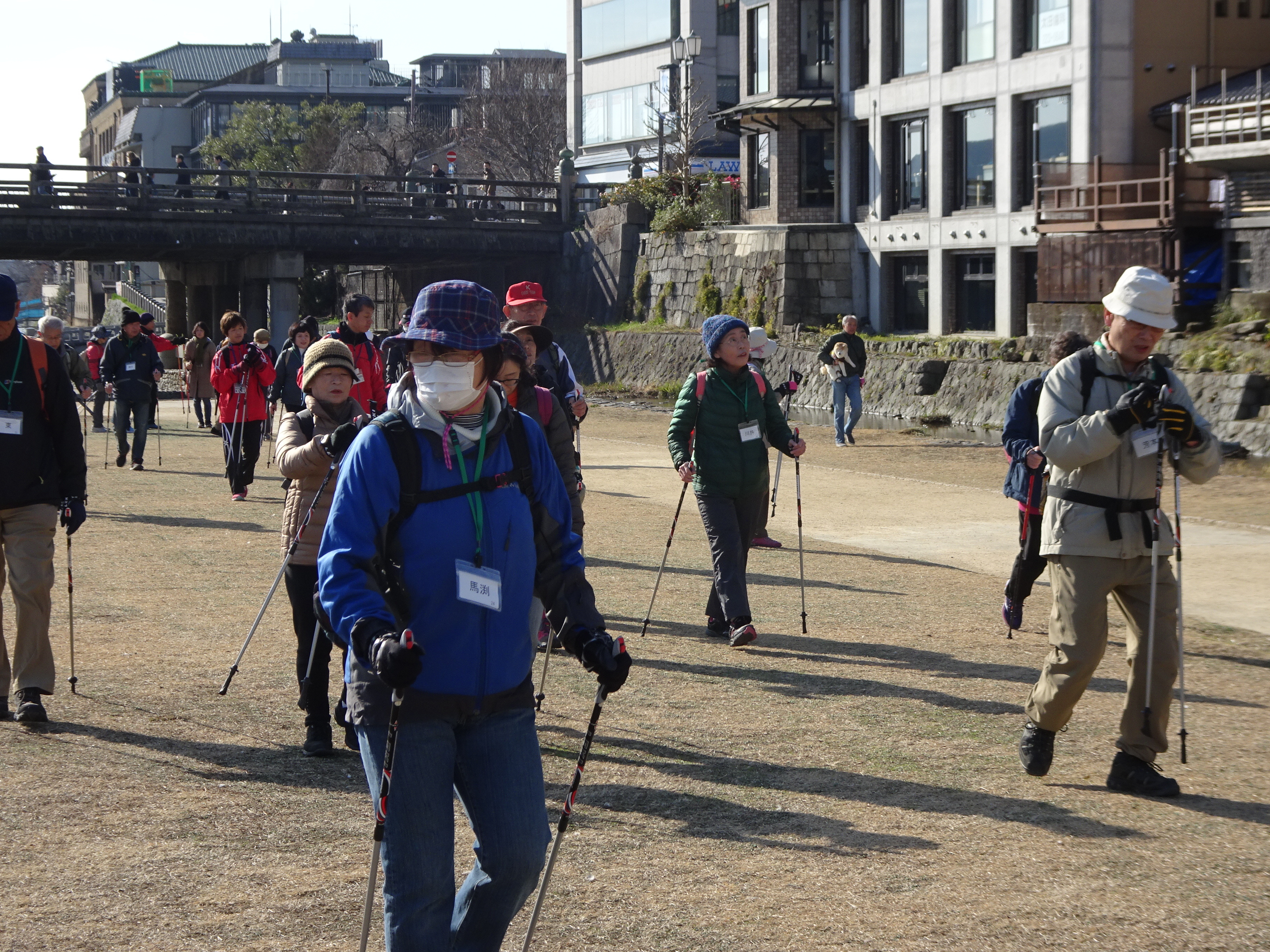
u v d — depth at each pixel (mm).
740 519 8500
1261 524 13758
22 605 6426
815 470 18938
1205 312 26328
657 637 8758
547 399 7094
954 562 11812
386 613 3186
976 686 7461
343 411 6246
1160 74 30062
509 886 3262
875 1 35812
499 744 3344
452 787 3279
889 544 12828
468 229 44062
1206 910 4363
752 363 12086
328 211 43125
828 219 38188
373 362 11336
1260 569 11148
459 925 3326
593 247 43844
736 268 37812
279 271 41469
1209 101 28109
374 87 103312
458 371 3320
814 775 5840
